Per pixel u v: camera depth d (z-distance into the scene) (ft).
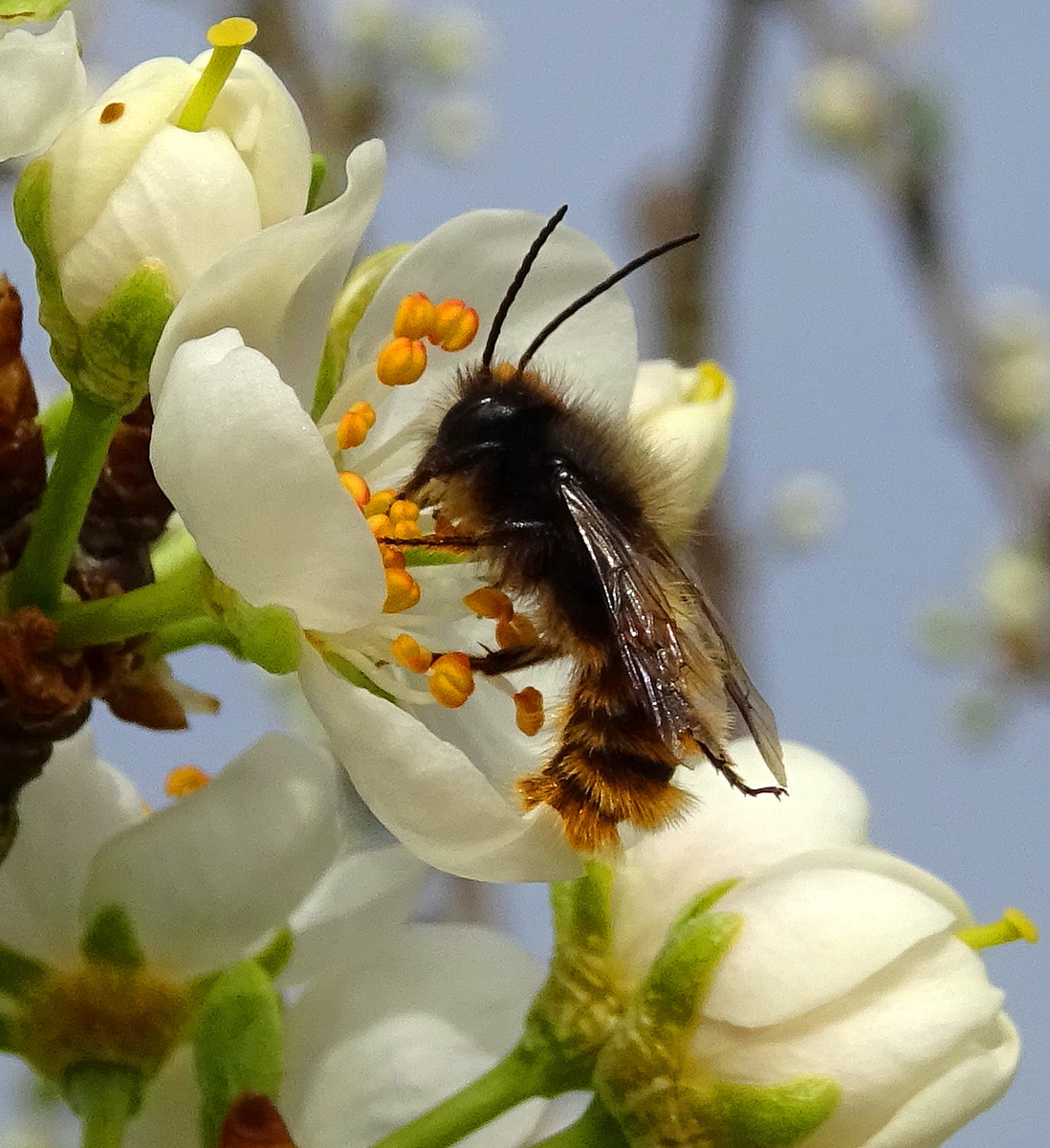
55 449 0.32
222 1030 0.30
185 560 0.30
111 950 0.31
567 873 0.30
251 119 0.30
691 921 0.31
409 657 0.31
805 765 0.32
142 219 0.29
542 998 0.31
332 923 0.31
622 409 0.33
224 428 0.28
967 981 0.31
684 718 0.31
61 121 0.30
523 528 0.32
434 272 0.32
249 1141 0.30
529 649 0.32
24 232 0.30
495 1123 0.32
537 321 0.32
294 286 0.30
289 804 0.31
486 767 0.32
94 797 0.31
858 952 0.31
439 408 0.32
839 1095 0.31
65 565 0.30
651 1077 0.31
